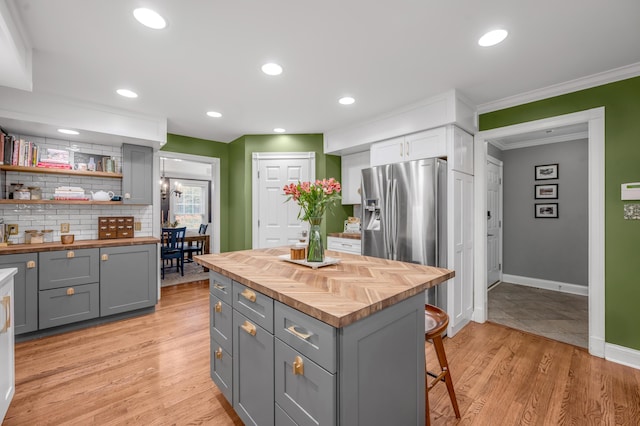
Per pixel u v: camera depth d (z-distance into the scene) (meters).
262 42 1.89
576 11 1.59
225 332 1.70
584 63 2.16
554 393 1.89
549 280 4.36
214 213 4.54
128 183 3.36
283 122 3.59
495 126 2.94
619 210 2.26
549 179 4.36
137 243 3.19
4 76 1.78
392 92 2.68
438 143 2.79
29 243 2.92
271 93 2.70
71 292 2.79
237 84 2.51
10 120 2.56
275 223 4.15
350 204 4.24
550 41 1.88
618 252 2.26
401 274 1.51
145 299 3.25
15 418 1.65
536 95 2.65
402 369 1.29
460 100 2.71
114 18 1.64
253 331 1.41
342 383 1.00
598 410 1.73
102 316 2.98
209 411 1.73
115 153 3.51
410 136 3.01
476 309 3.10
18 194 2.86
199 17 1.64
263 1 1.51
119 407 1.75
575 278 4.14
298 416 1.15
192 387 1.96
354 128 3.60
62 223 3.19
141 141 3.31
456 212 2.79
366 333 1.09
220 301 1.77
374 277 1.44
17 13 1.56
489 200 4.43
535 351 2.46
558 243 4.29
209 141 4.48
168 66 2.19
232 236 4.54
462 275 2.91
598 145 2.34
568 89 2.48
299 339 1.14
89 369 2.16
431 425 1.61
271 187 4.16
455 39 1.86
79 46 1.91
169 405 1.78
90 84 2.49
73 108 2.79
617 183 2.27
